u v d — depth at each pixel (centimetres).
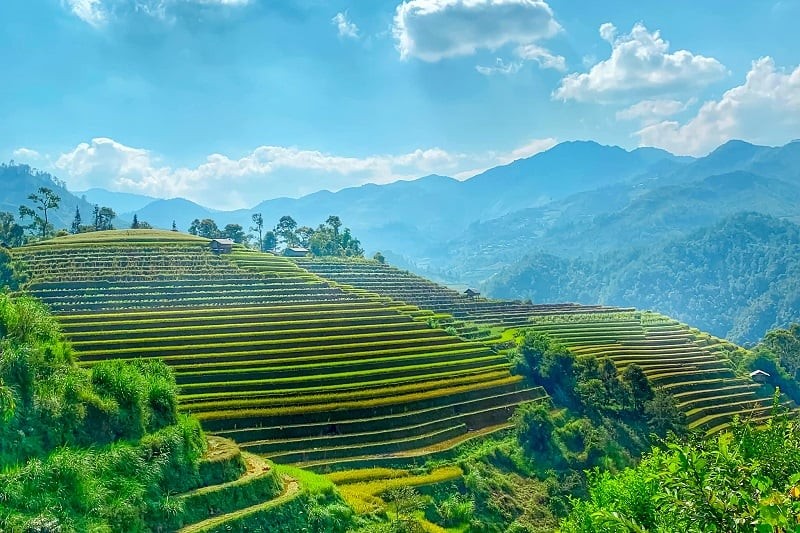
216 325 11788
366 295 16025
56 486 3109
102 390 4044
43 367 3806
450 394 10475
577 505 3994
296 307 13562
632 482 3322
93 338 10538
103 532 3092
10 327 3869
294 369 10206
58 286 12875
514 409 10975
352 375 10369
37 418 3475
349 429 8838
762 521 1475
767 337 18738
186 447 4306
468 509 7500
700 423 11881
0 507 2848
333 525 4884
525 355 12569
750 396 13738
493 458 9231
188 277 14662
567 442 10100
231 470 4584
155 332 10981
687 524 1723
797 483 1762
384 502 7000
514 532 7562
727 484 1772
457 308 18675
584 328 17488
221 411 8519
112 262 14825
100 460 3512
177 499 3859
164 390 4559
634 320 19338
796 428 2497
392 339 12675
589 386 11719
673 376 13875
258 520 4209
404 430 9100
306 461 7950
